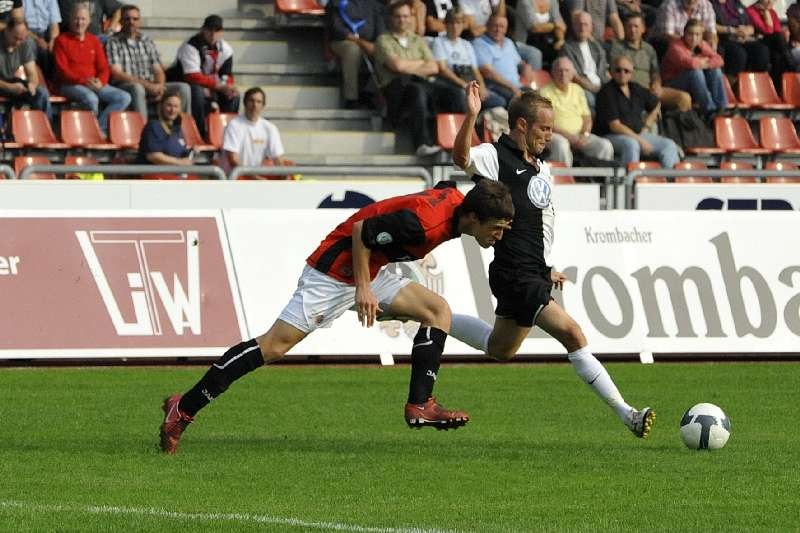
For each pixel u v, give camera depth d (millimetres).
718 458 29781
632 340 51781
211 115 70000
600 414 37594
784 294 52875
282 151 66500
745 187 57969
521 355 51438
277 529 21578
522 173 31109
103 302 48906
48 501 24172
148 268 49312
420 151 70562
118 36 69750
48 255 48719
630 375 47750
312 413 37562
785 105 80875
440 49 71688
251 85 76750
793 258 53094
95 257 49000
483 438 32906
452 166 59594
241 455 29766
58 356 48344
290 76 77250
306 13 78438
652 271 52219
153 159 62719
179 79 71812
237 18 80188
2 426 34469
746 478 27156
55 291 48656
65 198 52125
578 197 56062
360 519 22641
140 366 50000
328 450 30625
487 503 24281
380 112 74750
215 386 29359
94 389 42719
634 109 71188
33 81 66375
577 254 51844
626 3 82500
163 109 62906
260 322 49750
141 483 26141
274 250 50250
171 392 41969
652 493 25422
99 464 28406
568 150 68812
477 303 51031
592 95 74500
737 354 53594
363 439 32562
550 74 76750
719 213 52812
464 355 51344
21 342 48219
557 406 39281
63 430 33812
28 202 51812
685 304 52281
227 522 22141
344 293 29156
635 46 75375
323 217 50656
